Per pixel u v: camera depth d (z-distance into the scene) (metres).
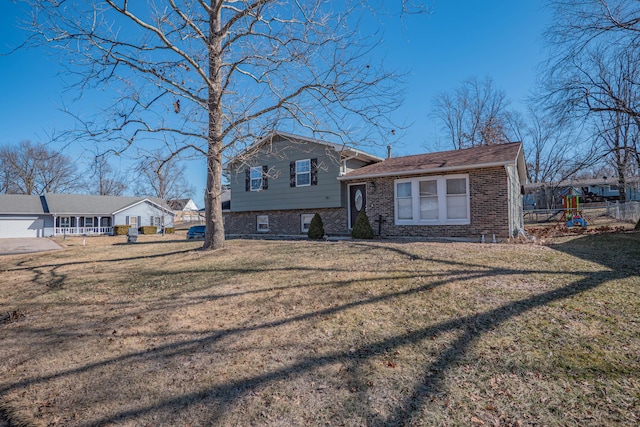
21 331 4.91
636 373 2.87
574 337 3.52
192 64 9.03
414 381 3.00
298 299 5.30
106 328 4.82
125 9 7.87
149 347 4.11
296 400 2.87
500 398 2.69
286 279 6.46
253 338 4.11
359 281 5.91
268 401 2.89
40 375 3.59
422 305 4.66
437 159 13.70
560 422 2.40
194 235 20.19
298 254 9.09
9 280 8.48
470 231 11.88
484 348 3.44
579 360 3.12
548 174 30.70
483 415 2.52
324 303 5.03
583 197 33.75
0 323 5.31
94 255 12.07
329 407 2.74
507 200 11.27
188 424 2.68
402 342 3.71
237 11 9.46
